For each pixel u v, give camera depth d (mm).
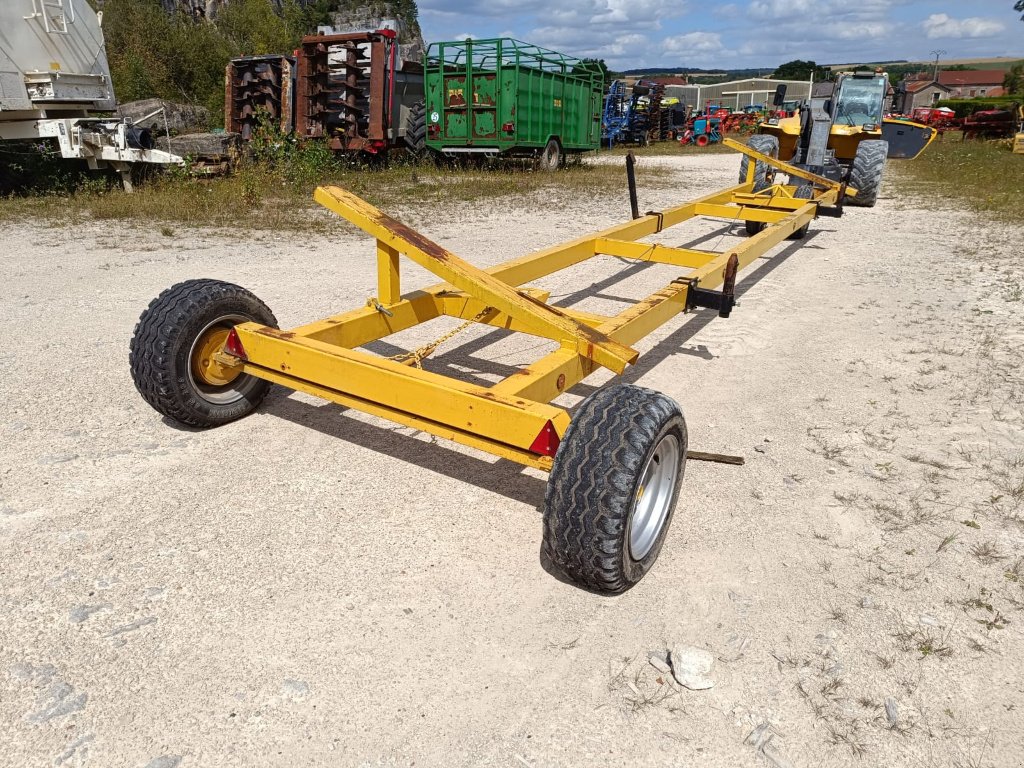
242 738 2162
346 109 15969
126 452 3748
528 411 2688
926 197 14266
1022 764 2129
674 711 2297
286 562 2941
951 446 4008
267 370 3570
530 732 2215
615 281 7668
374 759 2113
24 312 6008
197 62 31203
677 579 2920
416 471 3682
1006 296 6973
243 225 10266
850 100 13531
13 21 10836
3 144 11961
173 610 2650
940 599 2805
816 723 2260
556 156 18656
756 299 6957
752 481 3635
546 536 2662
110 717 2209
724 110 43031
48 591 2717
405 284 7250
